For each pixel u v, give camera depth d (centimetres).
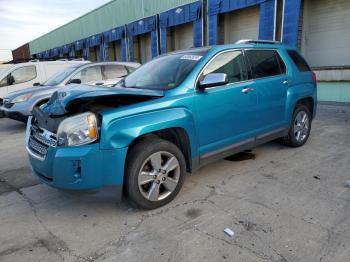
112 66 968
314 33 1161
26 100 806
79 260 267
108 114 307
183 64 407
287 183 400
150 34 2014
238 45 443
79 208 361
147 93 343
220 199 364
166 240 288
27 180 462
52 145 316
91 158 300
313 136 624
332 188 379
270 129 479
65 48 3481
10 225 330
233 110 411
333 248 264
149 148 330
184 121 355
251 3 1259
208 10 1469
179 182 364
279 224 304
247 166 469
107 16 2439
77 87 383
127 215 339
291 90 505
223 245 275
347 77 1001
